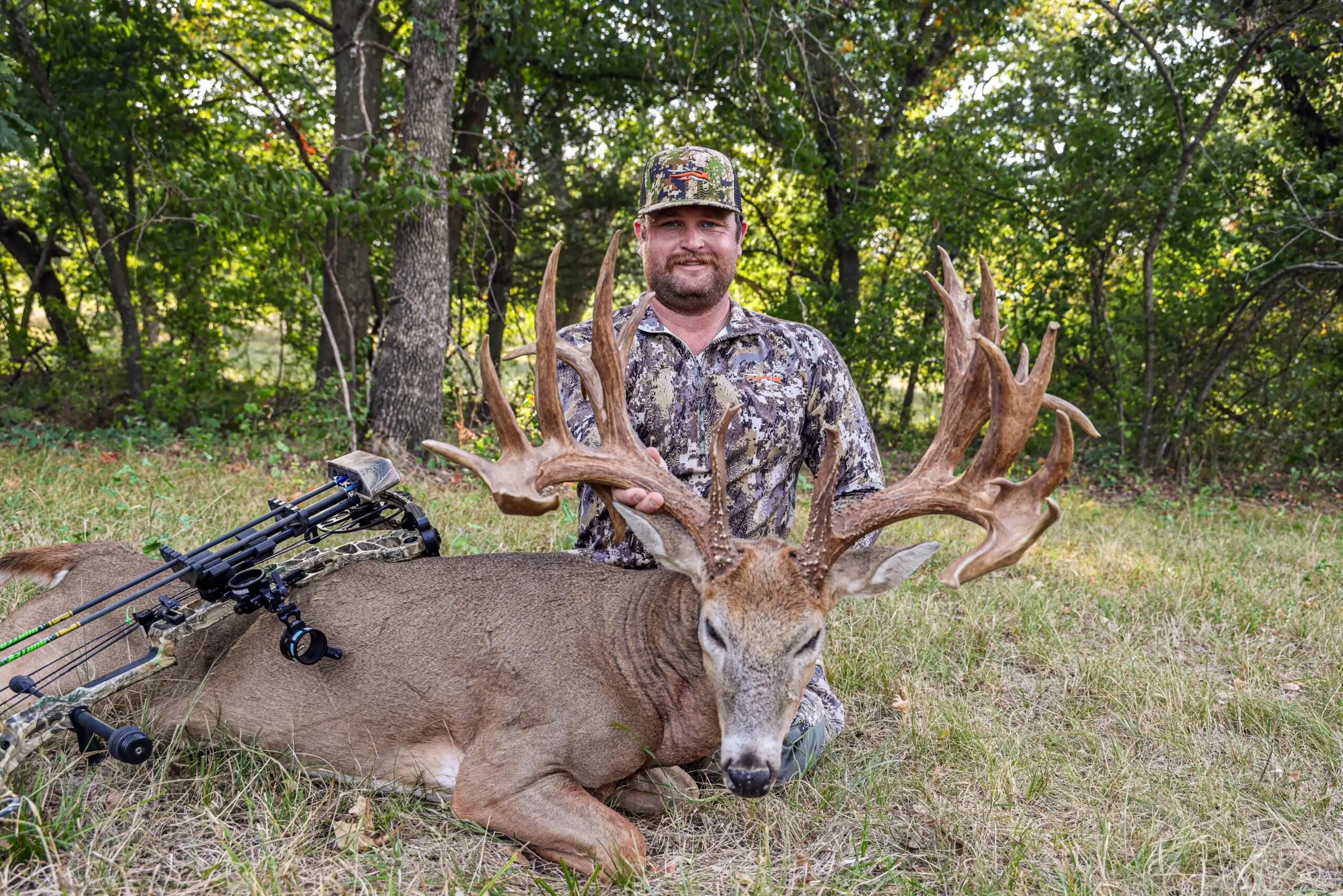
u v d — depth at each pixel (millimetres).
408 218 10664
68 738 3375
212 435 10953
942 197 15562
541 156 17266
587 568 3469
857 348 16516
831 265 18859
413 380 10656
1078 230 14594
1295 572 7379
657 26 14164
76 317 14289
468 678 3242
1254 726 4309
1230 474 14172
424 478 9836
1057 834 3322
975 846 3203
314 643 3184
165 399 12250
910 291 16750
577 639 3236
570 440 3211
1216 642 5441
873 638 5051
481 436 11594
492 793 3064
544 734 3107
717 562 2980
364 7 12312
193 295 13844
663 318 3910
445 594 3414
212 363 13359
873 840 3270
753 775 2730
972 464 3182
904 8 14398
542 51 15375
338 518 3629
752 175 18406
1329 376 14500
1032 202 15250
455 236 15945
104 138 13047
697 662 3182
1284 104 13945
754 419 3854
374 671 3312
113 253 12859
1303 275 13852
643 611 3262
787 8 12578
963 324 3457
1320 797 3699
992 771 3693
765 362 3939
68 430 11070
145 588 3627
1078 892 2980
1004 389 3107
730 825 3346
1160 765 3949
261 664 3396
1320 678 4910
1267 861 3270
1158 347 14742
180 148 13734
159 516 6043
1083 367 15312
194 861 2855
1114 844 3275
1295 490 13484
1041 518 2973
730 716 2836
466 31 15102
